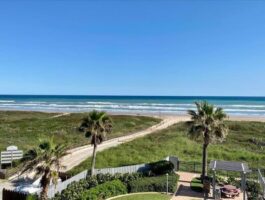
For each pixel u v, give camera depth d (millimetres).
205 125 28688
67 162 37344
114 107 137875
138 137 55688
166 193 26562
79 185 25297
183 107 136250
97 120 29125
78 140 51281
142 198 24984
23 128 66188
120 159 38500
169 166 30781
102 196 24391
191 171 33438
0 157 36062
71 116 88375
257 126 69062
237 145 49719
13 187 26641
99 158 38375
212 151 43438
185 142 49875
